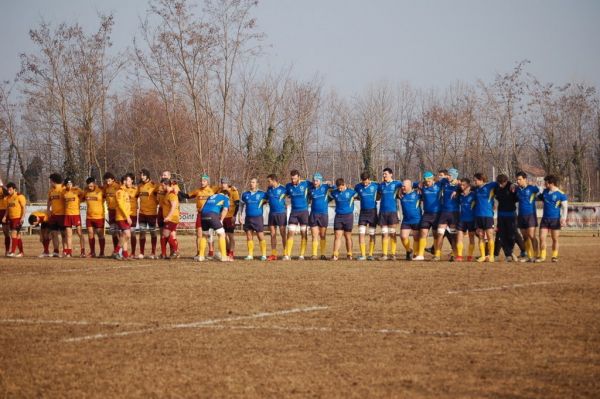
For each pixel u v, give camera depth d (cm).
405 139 6500
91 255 2233
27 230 4131
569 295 1257
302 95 5628
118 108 6097
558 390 687
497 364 780
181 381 729
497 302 1181
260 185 4781
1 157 6450
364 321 1028
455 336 920
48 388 710
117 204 2092
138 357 829
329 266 1844
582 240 3256
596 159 6838
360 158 6319
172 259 2114
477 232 2020
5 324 1027
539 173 6719
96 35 4734
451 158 5906
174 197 2133
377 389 695
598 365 772
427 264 1902
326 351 848
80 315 1095
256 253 2456
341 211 2106
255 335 941
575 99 5606
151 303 1205
